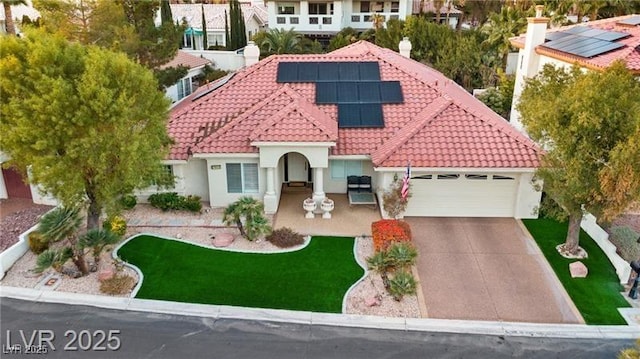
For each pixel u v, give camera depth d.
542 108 18.31
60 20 27.56
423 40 49.03
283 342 15.73
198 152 23.12
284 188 26.77
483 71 45.66
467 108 24.69
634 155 16.06
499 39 46.09
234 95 26.97
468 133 23.52
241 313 17.03
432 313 17.16
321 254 20.53
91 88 16.88
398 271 17.83
